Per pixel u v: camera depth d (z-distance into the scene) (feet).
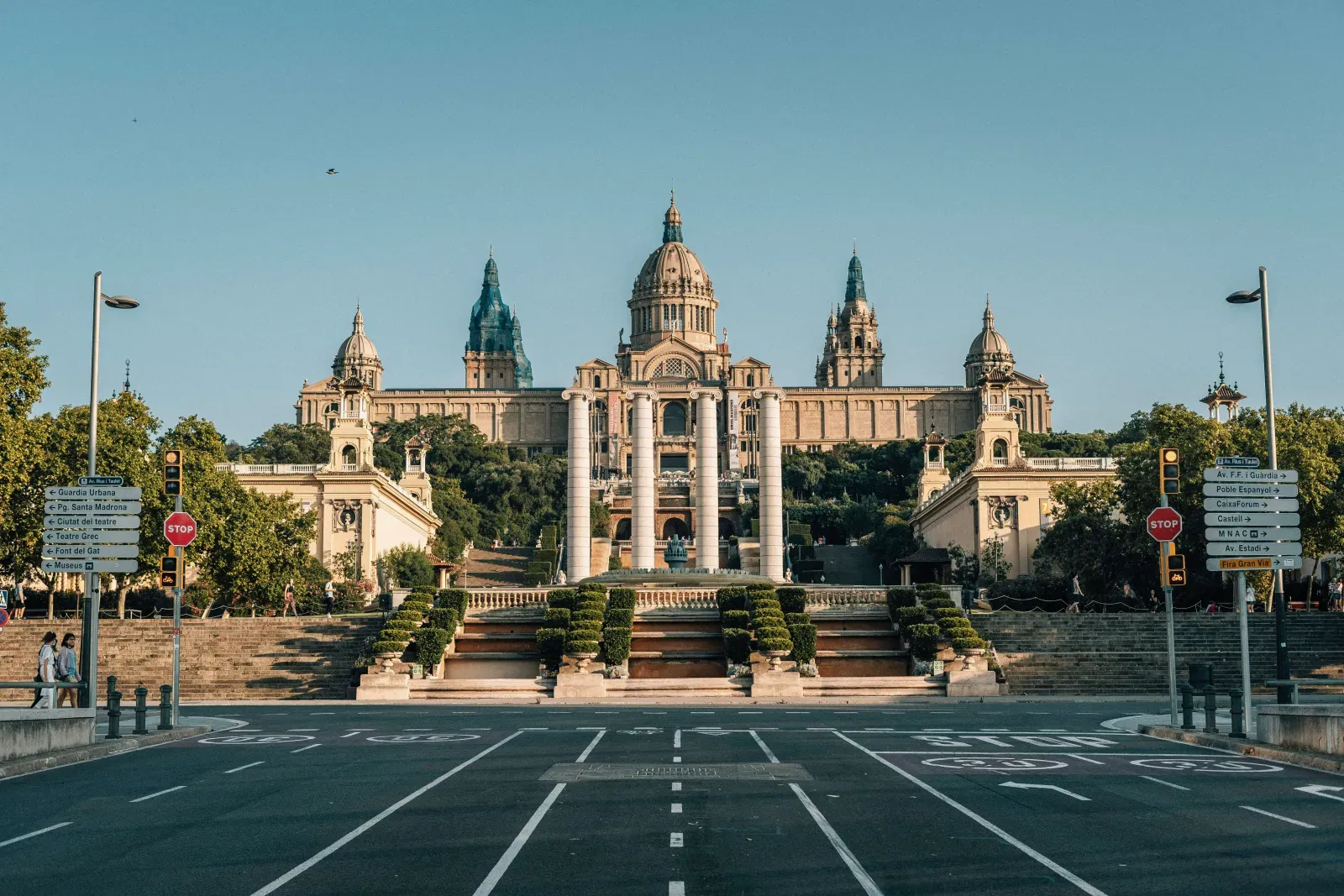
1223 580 296.51
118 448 280.51
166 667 236.43
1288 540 136.15
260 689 228.43
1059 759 116.37
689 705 201.57
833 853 71.46
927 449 552.82
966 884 63.87
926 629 229.04
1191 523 301.02
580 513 329.93
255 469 420.77
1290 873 66.39
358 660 231.09
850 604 266.36
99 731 146.51
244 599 334.44
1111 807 87.66
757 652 223.92
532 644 246.27
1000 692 220.84
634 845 73.72
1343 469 290.76
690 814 84.48
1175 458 151.74
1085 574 347.97
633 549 332.39
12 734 110.22
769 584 266.36
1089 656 237.66
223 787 98.89
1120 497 328.90
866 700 208.33
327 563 408.87
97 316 151.12
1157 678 232.12
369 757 118.62
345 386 430.20
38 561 272.10
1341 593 291.17
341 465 422.41
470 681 219.20
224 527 309.42
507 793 93.97
